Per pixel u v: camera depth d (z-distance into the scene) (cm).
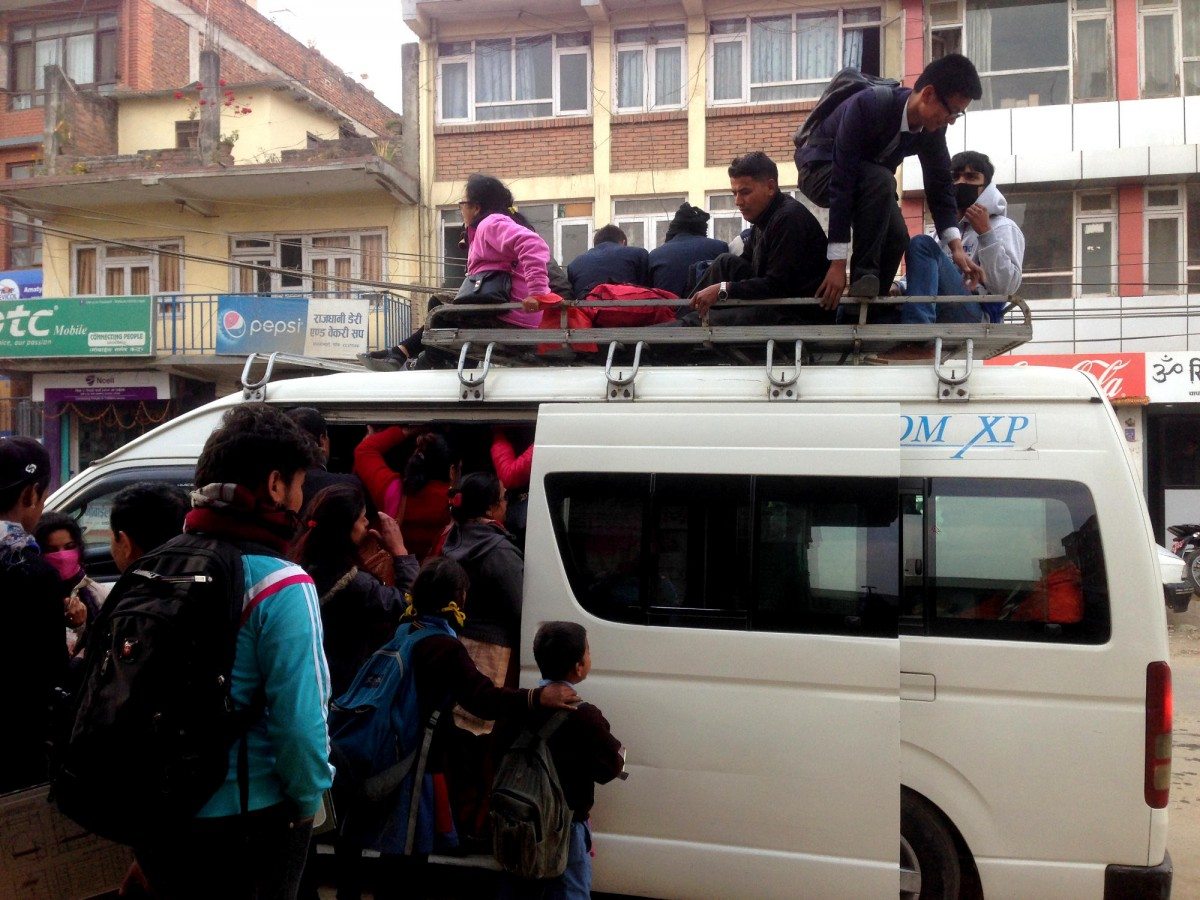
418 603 345
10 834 285
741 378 386
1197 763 684
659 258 531
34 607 310
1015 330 371
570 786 322
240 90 1986
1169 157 1469
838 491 362
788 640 358
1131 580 340
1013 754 344
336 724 337
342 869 349
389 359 537
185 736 214
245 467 237
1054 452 354
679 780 365
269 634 228
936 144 436
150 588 221
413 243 1686
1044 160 1510
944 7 1562
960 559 357
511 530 436
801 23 1575
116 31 2056
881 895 341
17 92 2111
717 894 359
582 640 329
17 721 307
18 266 2052
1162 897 331
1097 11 1532
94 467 485
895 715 345
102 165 1766
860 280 382
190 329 1694
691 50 1594
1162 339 1504
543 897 326
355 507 367
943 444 364
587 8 1590
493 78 1673
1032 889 340
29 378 1755
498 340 424
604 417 393
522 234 488
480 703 327
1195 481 1559
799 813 352
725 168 1588
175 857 228
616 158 1630
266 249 1736
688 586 373
